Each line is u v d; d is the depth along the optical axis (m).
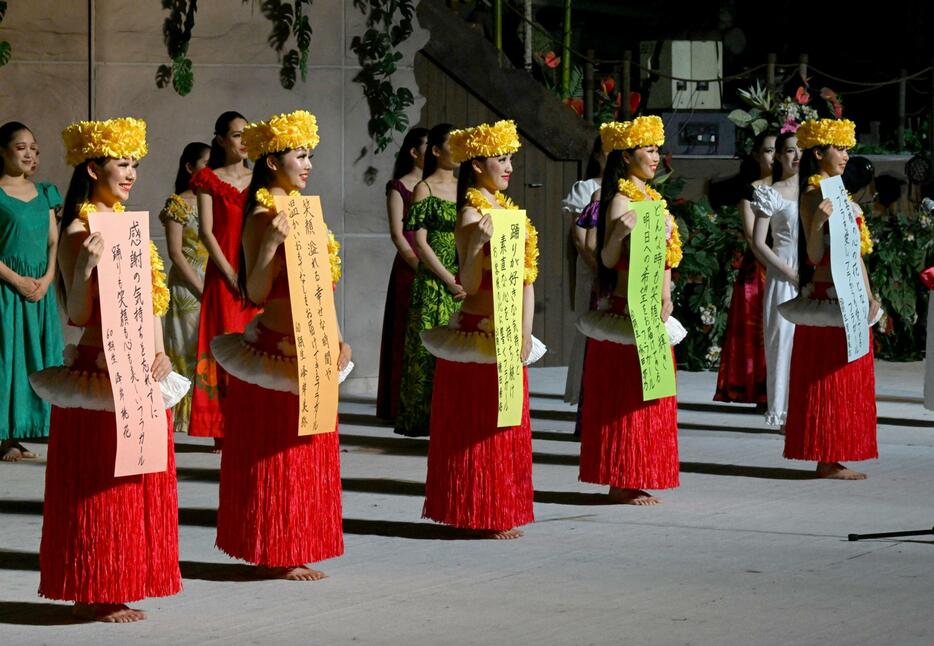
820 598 6.74
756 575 7.18
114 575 6.19
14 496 9.02
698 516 8.62
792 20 22.83
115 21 12.74
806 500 9.14
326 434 7.12
